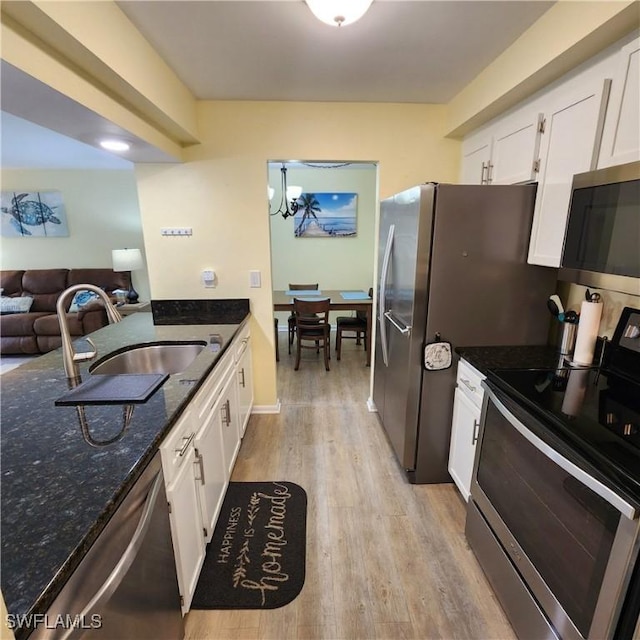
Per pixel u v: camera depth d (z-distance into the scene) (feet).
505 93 5.67
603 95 4.17
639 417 3.73
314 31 5.14
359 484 6.98
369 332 13.41
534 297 6.19
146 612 3.24
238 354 7.66
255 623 4.49
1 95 4.00
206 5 4.50
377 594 4.82
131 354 6.42
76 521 2.41
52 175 16.19
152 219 8.46
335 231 17.29
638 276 3.57
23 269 16.90
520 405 4.17
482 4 4.52
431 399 6.57
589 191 4.18
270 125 8.04
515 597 4.25
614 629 2.94
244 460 7.73
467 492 5.90
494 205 5.82
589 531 3.16
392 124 8.17
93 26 3.95
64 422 3.70
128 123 5.42
